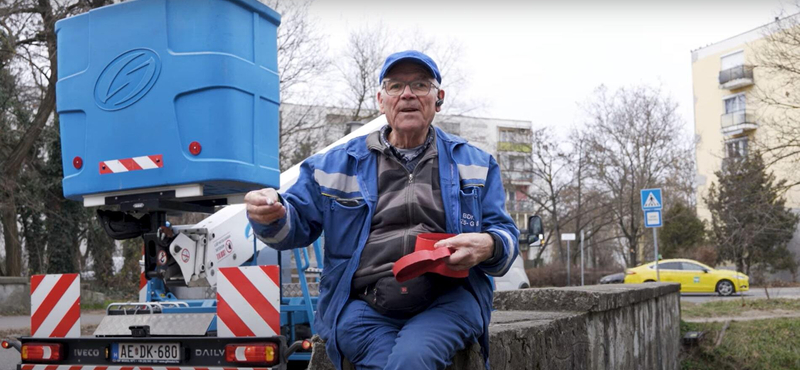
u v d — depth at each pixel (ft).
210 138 16.48
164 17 17.03
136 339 17.20
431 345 8.23
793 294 84.07
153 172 16.85
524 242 37.37
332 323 8.99
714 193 135.95
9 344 18.45
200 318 17.30
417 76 9.32
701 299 85.46
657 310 26.55
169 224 21.01
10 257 75.66
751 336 32.91
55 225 82.94
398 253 8.78
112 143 17.35
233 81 16.69
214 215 21.59
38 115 70.79
